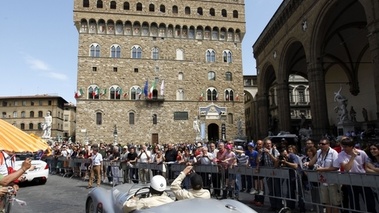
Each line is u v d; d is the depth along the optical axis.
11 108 94.75
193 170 13.98
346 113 29.33
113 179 17.80
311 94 28.94
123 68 59.06
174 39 62.06
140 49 60.44
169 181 15.42
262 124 47.41
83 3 58.84
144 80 59.50
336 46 40.50
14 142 5.04
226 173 12.59
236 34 65.00
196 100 60.78
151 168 16.33
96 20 58.69
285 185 10.02
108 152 23.73
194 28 63.03
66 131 110.00
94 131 55.88
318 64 28.50
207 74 62.28
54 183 19.28
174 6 63.03
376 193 7.25
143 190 7.15
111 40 59.34
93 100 56.72
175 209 4.83
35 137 5.70
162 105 59.38
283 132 33.06
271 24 40.44
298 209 10.11
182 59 61.75
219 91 62.22
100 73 57.88
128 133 57.19
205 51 62.94
